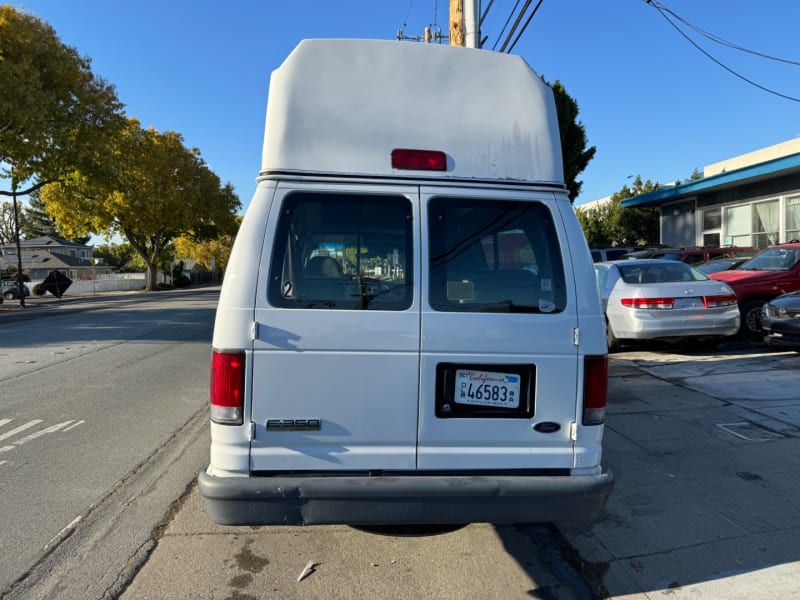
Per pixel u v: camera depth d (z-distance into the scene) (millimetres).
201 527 3867
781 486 4367
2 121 22297
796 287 10133
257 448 2850
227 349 2822
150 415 6555
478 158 3078
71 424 6215
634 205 26172
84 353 11109
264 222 2900
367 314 2891
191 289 50312
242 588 3152
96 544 3639
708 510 4020
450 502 2850
